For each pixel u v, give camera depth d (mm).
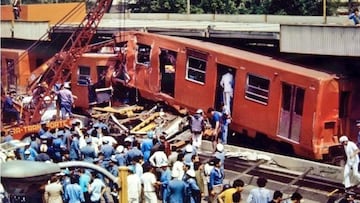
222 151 19547
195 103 27594
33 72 35656
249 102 25672
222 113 26016
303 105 23812
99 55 31172
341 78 23828
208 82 26906
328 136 23812
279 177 22656
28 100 31078
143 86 29953
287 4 49875
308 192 21344
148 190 17594
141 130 27688
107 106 31266
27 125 27797
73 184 17141
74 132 22250
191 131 25750
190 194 17359
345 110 24281
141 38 30047
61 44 37812
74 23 40062
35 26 38094
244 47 29797
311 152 23656
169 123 27938
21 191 6008
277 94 24625
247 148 26297
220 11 54125
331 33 24391
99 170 6703
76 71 31828
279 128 24719
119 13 44500
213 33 29375
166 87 29328
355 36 23719
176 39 28547
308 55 25859
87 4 47094
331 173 21828
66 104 29766
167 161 20016
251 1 54531
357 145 22984
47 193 13875
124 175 7961
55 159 21453
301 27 25234
